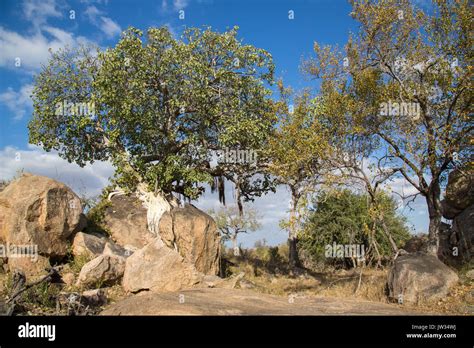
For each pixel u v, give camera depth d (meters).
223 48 22.95
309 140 16.55
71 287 14.35
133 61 21.30
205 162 24.02
